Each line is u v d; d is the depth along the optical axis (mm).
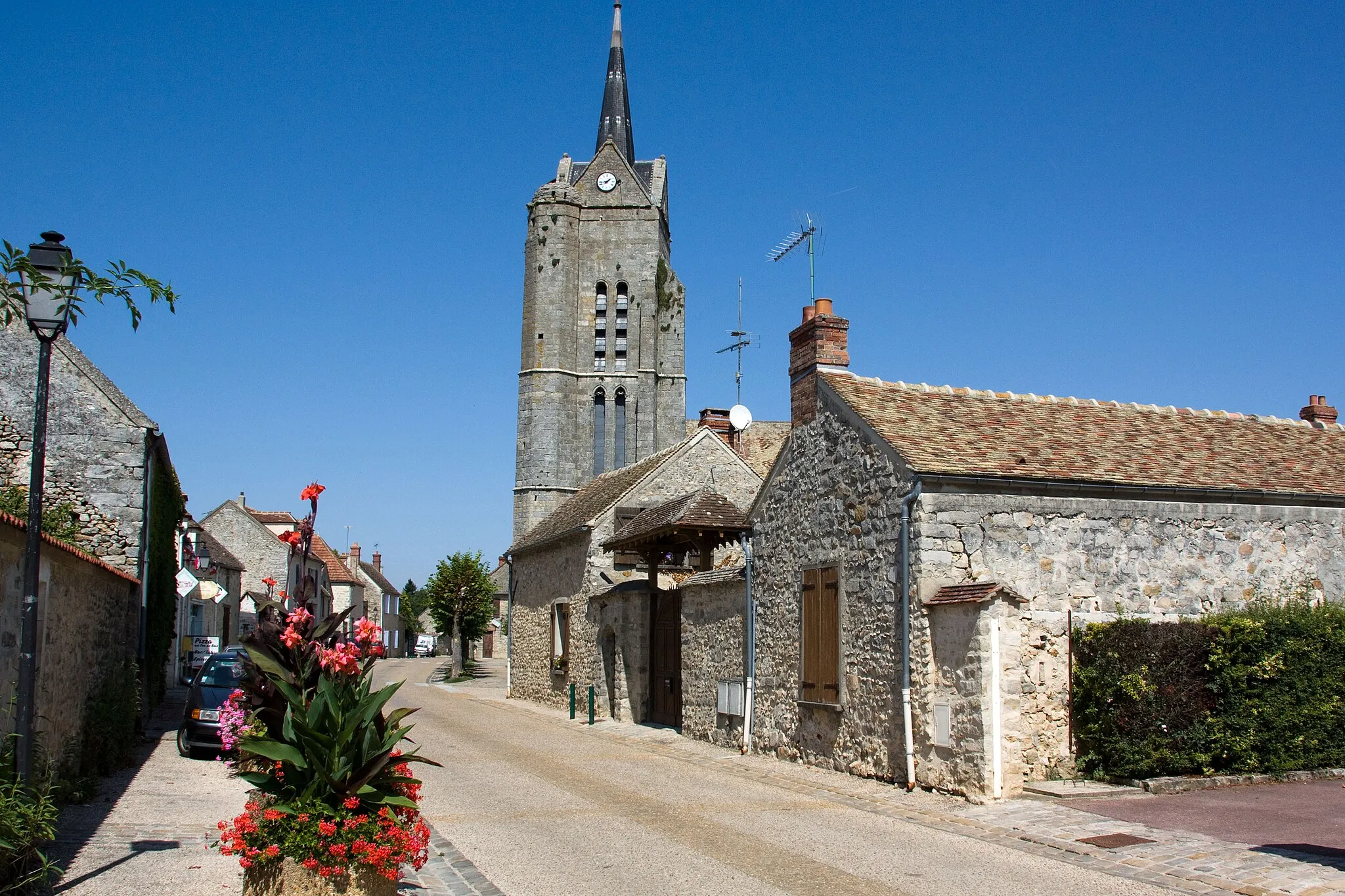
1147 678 13359
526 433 57750
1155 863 9500
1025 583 14266
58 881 8602
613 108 62281
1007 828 11156
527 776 15625
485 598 53438
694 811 12531
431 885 9008
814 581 16578
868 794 13641
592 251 60344
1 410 19234
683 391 60438
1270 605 15148
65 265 9148
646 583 24812
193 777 15180
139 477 19609
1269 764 13836
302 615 8789
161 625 23109
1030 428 16344
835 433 16234
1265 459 17062
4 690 10180
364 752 7754
